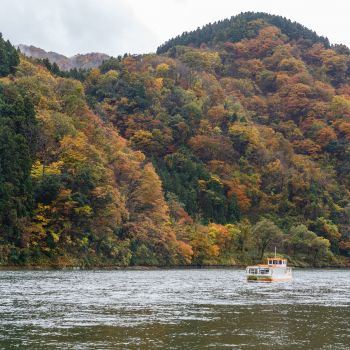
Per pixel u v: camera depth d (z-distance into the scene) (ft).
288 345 105.81
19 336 109.40
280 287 273.75
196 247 553.23
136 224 483.51
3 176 358.64
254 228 614.75
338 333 120.16
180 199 617.62
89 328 119.44
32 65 574.56
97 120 540.52
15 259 359.87
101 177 431.43
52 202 395.14
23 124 413.59
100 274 337.11
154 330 118.93
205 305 170.50
